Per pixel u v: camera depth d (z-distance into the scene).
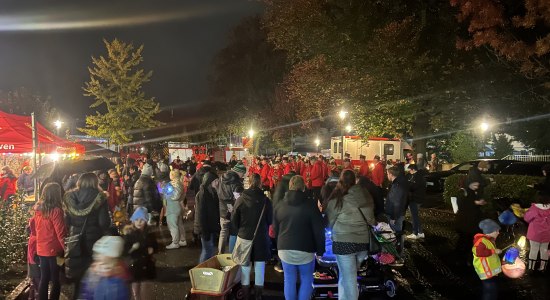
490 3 13.61
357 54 20.08
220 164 15.18
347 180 6.16
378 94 19.69
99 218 5.99
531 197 12.96
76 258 5.88
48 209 6.02
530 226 8.54
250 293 7.27
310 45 21.56
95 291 4.31
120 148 37.97
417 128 21.67
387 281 7.29
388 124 21.05
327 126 45.97
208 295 6.34
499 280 8.25
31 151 12.59
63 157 15.84
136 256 5.82
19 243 9.17
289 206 5.98
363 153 29.66
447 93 19.02
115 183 12.37
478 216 8.74
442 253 10.18
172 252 10.46
